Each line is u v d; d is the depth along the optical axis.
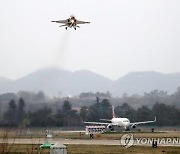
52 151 64.88
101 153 84.50
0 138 66.50
